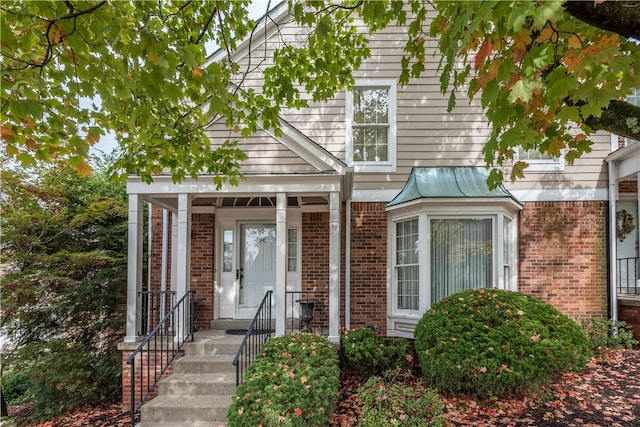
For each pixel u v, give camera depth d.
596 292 7.59
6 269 7.50
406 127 7.93
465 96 7.91
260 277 8.18
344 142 7.90
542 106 2.66
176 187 6.21
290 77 4.96
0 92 2.65
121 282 8.20
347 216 7.73
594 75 2.23
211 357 5.84
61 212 7.85
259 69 7.94
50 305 7.51
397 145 7.91
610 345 6.95
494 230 6.86
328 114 7.95
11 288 6.89
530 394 5.05
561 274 7.63
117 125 4.44
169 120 4.90
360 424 4.19
